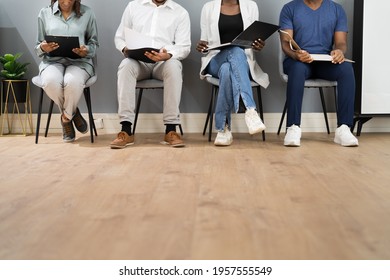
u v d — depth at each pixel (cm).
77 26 336
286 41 335
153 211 177
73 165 257
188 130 383
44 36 325
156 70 327
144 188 209
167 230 157
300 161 265
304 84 320
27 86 374
